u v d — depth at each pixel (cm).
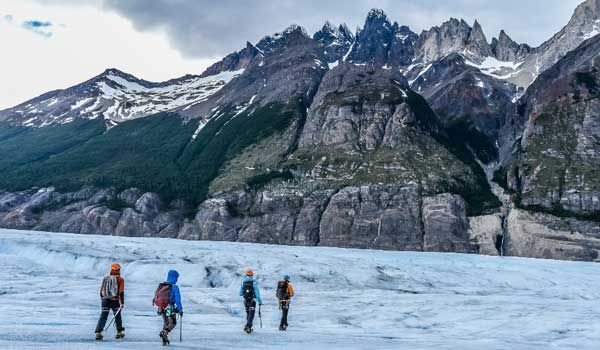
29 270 5053
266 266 5406
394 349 1659
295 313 3042
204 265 5234
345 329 2480
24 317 2084
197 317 2675
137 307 3052
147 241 8538
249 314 1942
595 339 2130
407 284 5188
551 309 3008
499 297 3756
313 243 13512
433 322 2767
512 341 2095
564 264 8106
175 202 15725
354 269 5591
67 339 1420
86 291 3662
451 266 6606
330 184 15288
